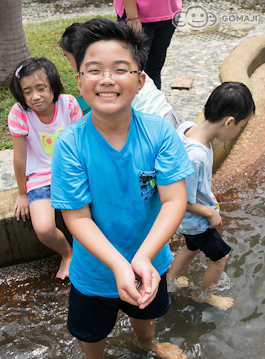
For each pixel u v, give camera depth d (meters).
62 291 2.45
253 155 3.63
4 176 2.92
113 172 1.36
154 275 1.23
